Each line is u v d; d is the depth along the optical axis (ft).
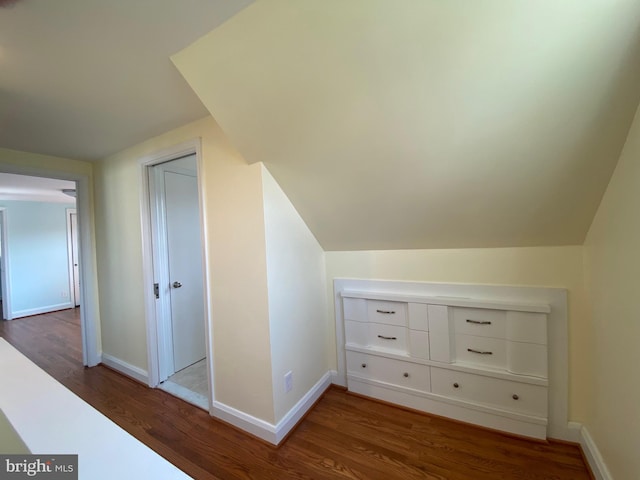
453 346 5.79
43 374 2.84
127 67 4.25
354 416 6.06
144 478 1.61
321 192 5.45
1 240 15.52
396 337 6.41
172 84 4.75
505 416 5.29
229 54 3.72
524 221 4.64
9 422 2.12
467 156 3.91
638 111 2.96
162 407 6.60
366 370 6.73
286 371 5.71
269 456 4.99
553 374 4.99
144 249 7.51
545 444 4.97
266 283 5.25
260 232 5.26
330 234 6.60
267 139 4.70
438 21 2.82
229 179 5.65
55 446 1.86
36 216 16.57
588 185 3.84
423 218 5.24
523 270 5.20
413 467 4.64
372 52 3.19
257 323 5.39
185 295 8.55
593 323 4.45
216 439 5.46
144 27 3.47
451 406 5.80
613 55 2.64
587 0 2.42
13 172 7.79
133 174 7.73
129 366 8.26
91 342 9.07
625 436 3.49
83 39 3.62
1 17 3.18
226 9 3.27
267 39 3.42
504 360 5.33
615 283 3.71
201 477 4.59
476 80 3.12
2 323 14.52
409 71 3.23
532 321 5.02
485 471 4.50
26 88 4.74
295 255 6.10
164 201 7.95
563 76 2.88
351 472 4.59
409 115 3.65
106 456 1.77
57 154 8.23
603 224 3.99
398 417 5.98
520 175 3.94
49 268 16.99
